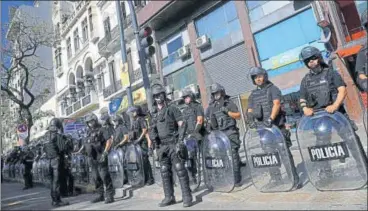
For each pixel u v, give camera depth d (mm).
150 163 7715
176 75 19891
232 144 5680
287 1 14383
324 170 4617
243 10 16000
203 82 18047
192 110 6695
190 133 6496
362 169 4344
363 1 12898
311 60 4691
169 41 20234
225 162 5562
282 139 4969
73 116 31031
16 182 16453
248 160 5387
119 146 8039
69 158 8898
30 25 18812
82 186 9305
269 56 15102
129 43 22250
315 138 4645
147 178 7645
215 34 17625
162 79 20453
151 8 19406
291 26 14297
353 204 3918
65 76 32812
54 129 7648
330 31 12719
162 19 19703
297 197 4543
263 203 4602
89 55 28453
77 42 30766
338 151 4445
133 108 7965
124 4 22438
